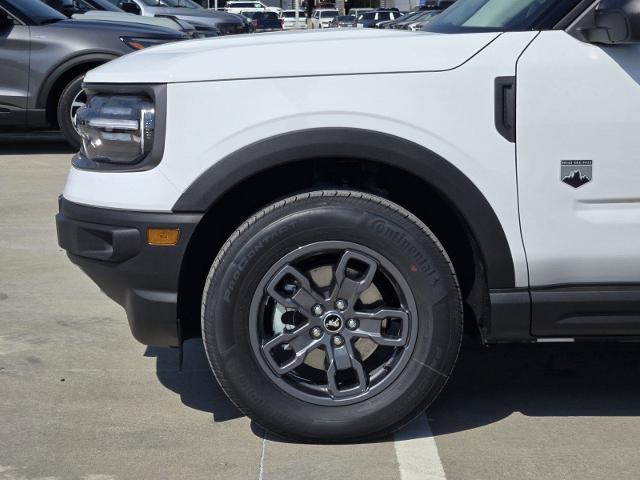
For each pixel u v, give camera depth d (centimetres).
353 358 349
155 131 342
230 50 350
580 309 345
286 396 348
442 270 342
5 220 744
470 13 397
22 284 575
